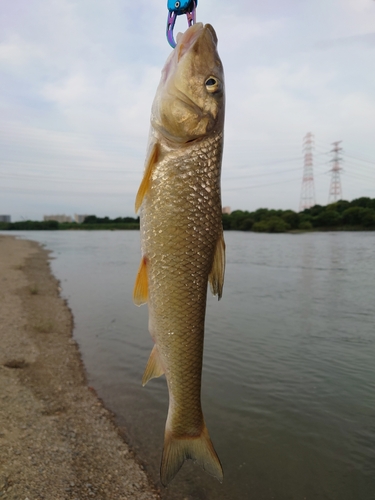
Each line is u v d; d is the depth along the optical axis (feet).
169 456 1.17
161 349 1.16
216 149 1.13
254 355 3.40
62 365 3.18
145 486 1.78
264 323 4.41
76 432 2.15
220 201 1.16
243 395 2.69
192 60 1.10
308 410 2.49
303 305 5.28
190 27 1.14
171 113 1.09
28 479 1.66
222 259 1.17
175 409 1.17
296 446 2.13
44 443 1.98
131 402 2.57
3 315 4.59
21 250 15.38
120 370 3.11
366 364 3.19
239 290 6.39
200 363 1.18
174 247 1.12
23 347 3.51
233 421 2.37
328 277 7.63
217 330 4.14
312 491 1.80
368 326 4.25
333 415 2.44
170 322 1.13
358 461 2.02
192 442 1.18
